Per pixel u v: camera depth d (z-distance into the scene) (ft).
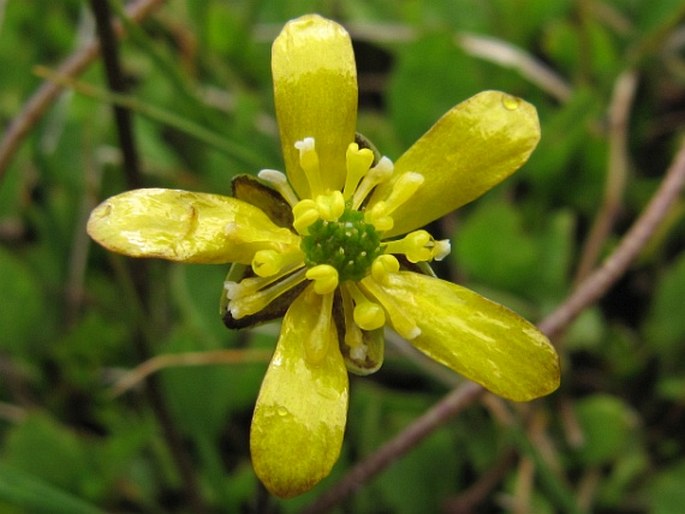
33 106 0.17
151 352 0.16
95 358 0.19
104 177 0.18
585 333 0.19
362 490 0.18
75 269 0.19
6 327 0.19
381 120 0.20
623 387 0.20
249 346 0.18
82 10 0.20
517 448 0.17
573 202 0.20
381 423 0.18
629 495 0.19
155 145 0.20
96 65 0.20
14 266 0.19
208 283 0.18
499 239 0.19
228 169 0.19
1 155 0.17
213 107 0.20
